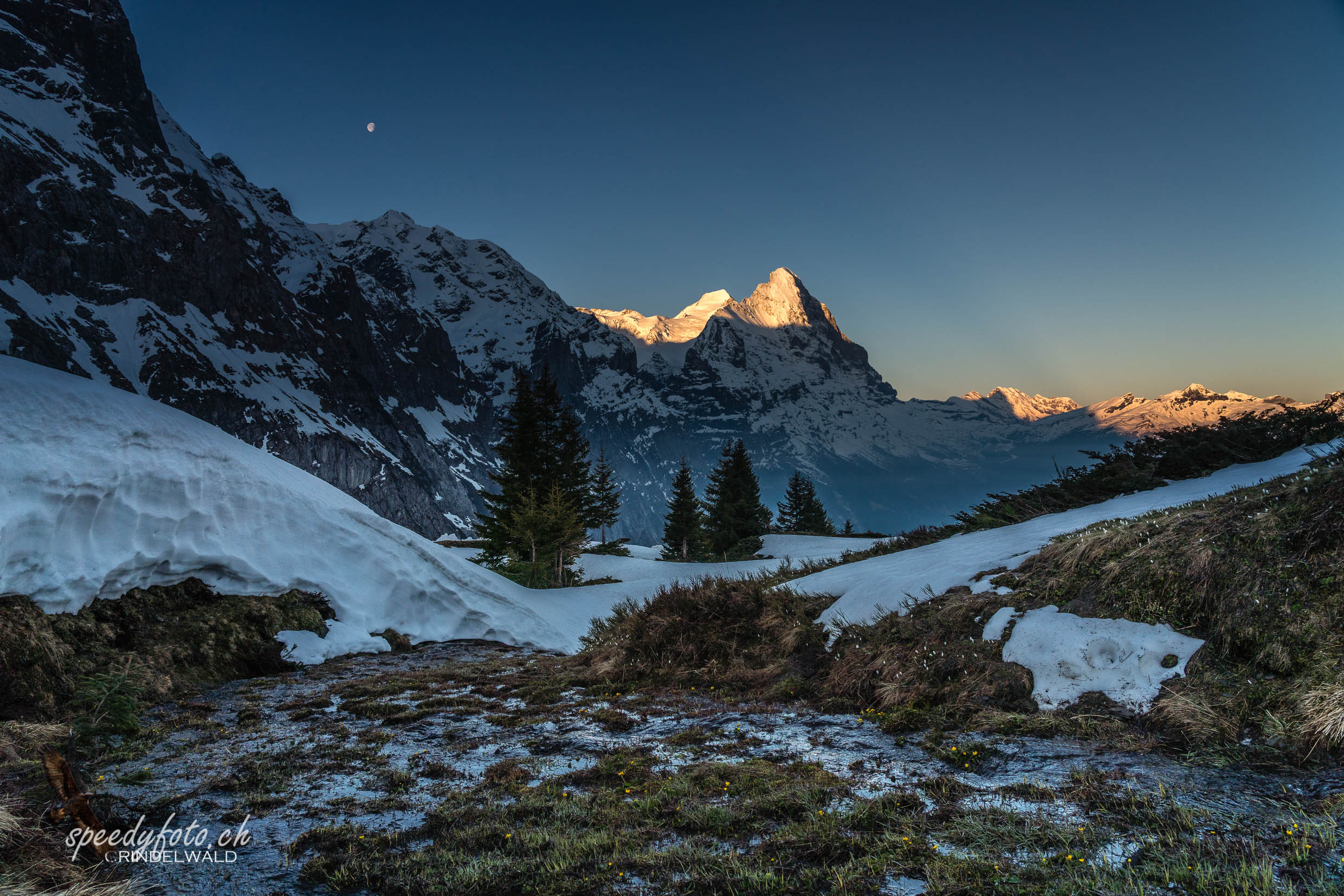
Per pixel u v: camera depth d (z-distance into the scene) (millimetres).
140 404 14234
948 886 3803
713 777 5875
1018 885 3771
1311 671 5707
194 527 13164
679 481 49844
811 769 6023
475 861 4500
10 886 4098
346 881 4336
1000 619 8305
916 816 4820
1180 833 4211
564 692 10367
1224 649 6434
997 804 4941
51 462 11117
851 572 13297
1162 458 14477
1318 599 6219
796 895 3865
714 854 4445
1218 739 5531
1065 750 5922
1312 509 6992
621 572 33469
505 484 32969
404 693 10516
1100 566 8242
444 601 17078
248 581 13633
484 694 10422
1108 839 4223
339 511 17312
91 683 8648
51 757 5137
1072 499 14922
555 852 4578
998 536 12922
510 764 6609
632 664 11336
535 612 19047
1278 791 4637
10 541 9766
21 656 8656
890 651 8820
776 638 10859
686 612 12289
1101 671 6891
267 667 12266
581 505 42656
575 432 43469
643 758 6621
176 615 11953
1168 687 6336
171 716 9000
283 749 7383
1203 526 7773
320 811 5535
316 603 14633
